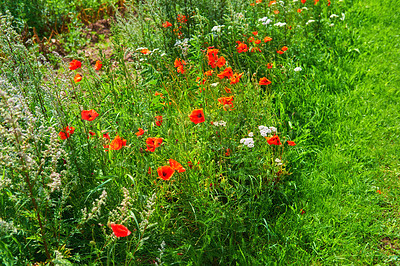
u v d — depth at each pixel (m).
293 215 2.96
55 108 2.81
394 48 5.77
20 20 5.60
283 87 4.38
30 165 2.00
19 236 2.25
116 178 2.73
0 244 1.93
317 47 5.57
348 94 4.61
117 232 1.92
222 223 2.68
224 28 4.83
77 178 2.66
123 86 3.98
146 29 4.95
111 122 3.39
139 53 4.34
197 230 2.72
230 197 2.81
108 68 3.96
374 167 3.61
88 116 2.71
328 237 2.84
